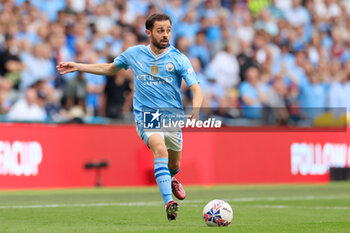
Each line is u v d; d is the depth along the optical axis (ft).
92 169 140.87
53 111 157.28
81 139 139.23
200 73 191.31
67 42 174.50
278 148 164.96
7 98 155.43
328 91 217.56
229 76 196.24
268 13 226.38
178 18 202.59
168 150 67.41
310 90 213.25
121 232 51.93
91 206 87.81
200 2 210.59
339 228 55.62
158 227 58.18
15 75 159.94
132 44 185.26
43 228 57.57
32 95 153.69
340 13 246.47
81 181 138.92
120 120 155.22
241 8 220.23
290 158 166.50
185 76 64.08
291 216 73.46
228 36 205.46
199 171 152.66
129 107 160.76
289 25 228.84
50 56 167.94
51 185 134.10
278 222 65.67
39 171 132.05
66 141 136.77
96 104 163.73
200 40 197.26
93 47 178.40
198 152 152.76
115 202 96.73
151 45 65.00
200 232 51.67
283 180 165.37
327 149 173.27
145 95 65.05
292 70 215.92
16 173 128.16
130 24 190.60
